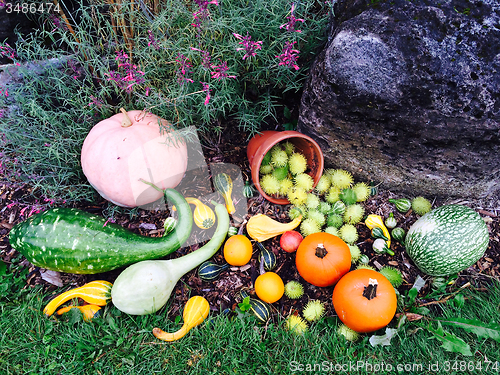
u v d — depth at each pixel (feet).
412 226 8.46
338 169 9.97
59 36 9.60
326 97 8.39
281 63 7.64
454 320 7.53
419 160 8.77
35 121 8.46
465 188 9.17
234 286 8.38
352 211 8.96
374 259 8.83
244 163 10.03
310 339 7.57
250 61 8.26
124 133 7.82
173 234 8.19
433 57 7.24
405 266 8.72
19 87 8.71
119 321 7.75
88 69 9.52
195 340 7.55
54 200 8.68
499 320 7.88
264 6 7.89
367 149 9.09
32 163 8.43
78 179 9.42
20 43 8.95
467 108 7.45
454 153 8.32
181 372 7.26
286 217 9.33
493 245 9.21
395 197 9.86
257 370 7.23
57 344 7.45
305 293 8.31
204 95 8.29
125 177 7.72
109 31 9.29
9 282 8.31
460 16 7.14
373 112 8.18
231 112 10.18
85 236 7.68
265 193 9.16
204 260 8.25
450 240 7.54
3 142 8.59
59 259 7.64
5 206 9.40
